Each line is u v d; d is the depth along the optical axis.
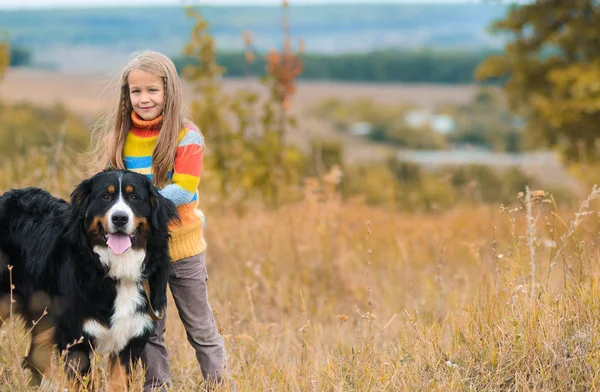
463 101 113.81
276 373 4.83
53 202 5.12
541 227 7.42
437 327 5.15
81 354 4.62
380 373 4.63
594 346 4.57
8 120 21.61
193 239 4.79
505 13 21.12
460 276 7.69
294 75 12.90
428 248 9.70
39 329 4.86
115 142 4.77
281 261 8.44
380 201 16.55
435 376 4.55
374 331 6.46
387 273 8.88
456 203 13.13
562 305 4.97
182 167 4.64
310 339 6.15
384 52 150.75
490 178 14.80
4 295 5.09
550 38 20.08
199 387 4.90
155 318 4.70
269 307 7.12
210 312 4.94
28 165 9.22
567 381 4.39
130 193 4.45
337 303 7.72
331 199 9.06
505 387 4.54
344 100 110.12
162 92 4.65
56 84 73.25
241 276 7.77
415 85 144.12
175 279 4.81
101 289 4.55
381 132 81.94
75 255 4.60
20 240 5.01
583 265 5.38
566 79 18.48
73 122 20.92
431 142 75.38
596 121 18.70
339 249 8.66
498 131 66.81
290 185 12.72
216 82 12.55
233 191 11.54
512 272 5.30
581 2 19.56
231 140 12.45
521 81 20.56
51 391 4.60
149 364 4.95
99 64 140.00
